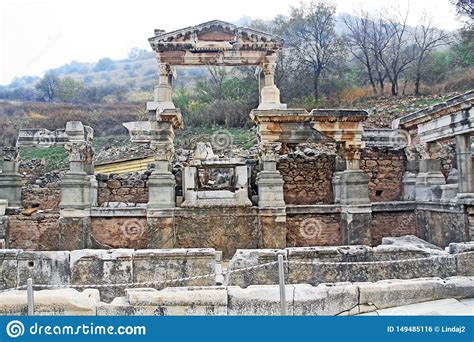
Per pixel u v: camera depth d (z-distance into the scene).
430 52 42.56
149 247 14.54
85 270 8.59
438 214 14.48
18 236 15.68
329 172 16.88
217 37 16.64
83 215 14.92
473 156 14.58
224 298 6.66
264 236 14.59
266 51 16.70
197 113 34.88
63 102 51.56
